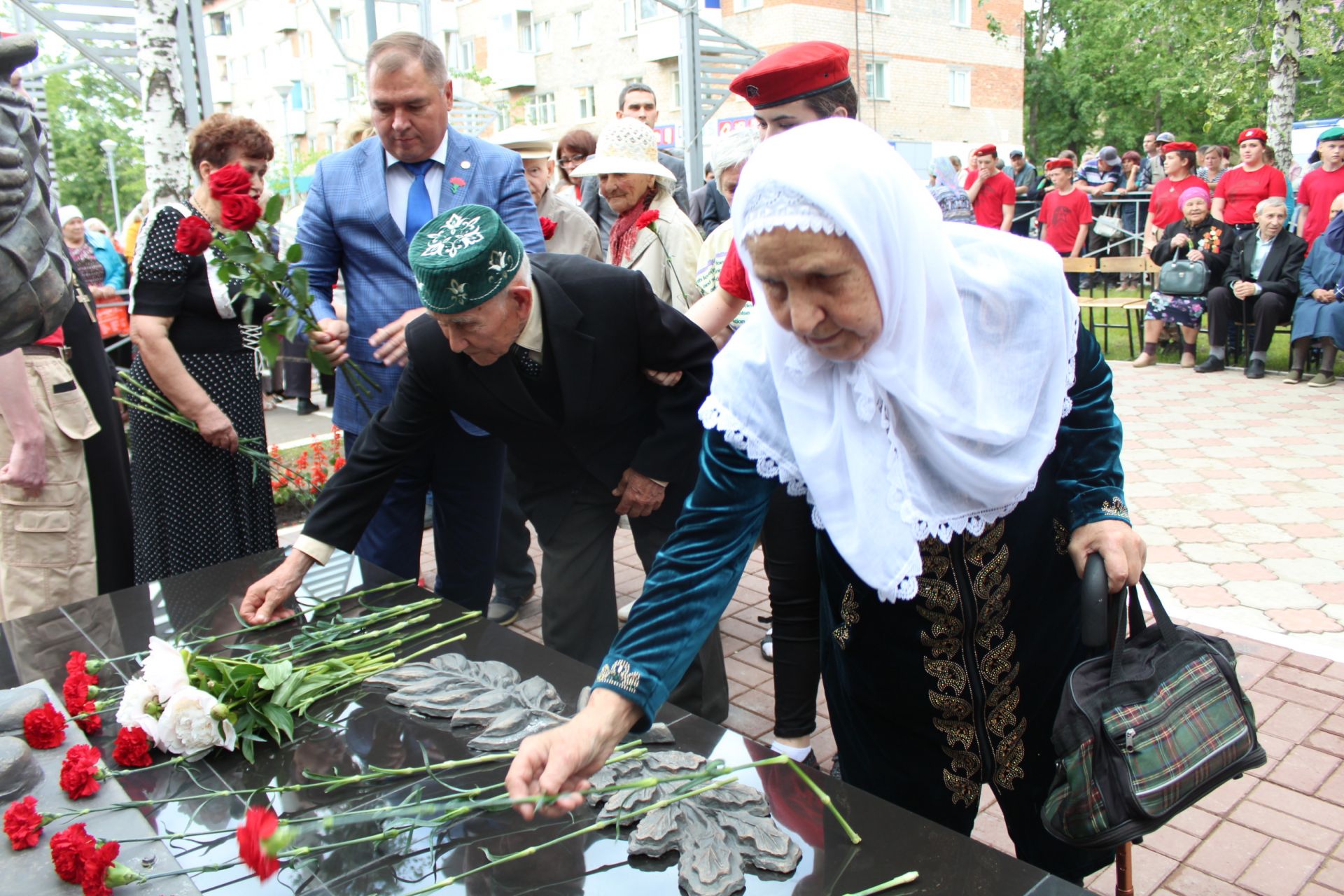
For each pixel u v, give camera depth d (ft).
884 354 4.55
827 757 10.40
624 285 8.34
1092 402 5.52
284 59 116.26
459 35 106.11
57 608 8.10
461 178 10.98
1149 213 34.24
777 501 8.51
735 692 11.92
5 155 4.39
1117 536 5.30
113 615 7.89
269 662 6.89
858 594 5.64
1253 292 27.53
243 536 12.00
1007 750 5.84
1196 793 5.09
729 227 11.91
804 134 4.31
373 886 4.68
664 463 8.79
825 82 7.99
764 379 4.95
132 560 12.19
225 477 11.82
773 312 4.41
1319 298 26.05
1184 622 13.37
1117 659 5.24
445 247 7.30
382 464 8.18
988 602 5.45
